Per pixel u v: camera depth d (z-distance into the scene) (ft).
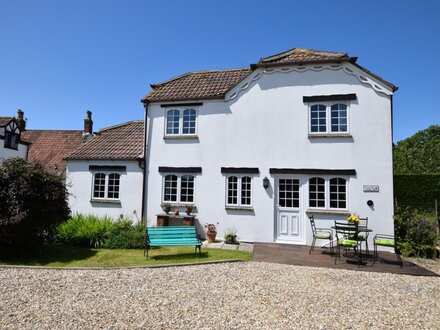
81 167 46.93
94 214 44.39
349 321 16.39
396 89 36.27
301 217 38.42
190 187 42.98
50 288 20.51
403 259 31.73
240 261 29.32
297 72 40.01
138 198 44.37
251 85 41.63
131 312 16.78
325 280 23.84
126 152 46.39
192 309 17.40
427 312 17.94
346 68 38.22
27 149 76.48
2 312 16.43
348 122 37.76
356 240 29.99
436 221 35.91
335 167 37.60
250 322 15.88
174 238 31.60
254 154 40.63
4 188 27.91
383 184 35.94
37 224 29.04
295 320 16.30
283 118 39.99
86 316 16.11
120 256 30.22
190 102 43.65
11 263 27.14
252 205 40.04
